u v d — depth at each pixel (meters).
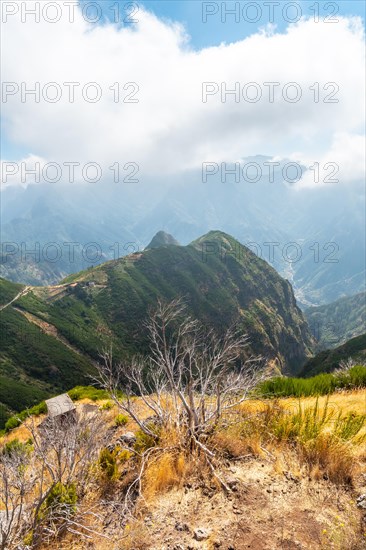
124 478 4.30
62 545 3.39
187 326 5.34
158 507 3.52
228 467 4.08
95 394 22.44
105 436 5.81
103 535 3.12
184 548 2.91
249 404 6.40
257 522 3.12
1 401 84.06
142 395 5.13
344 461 3.78
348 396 8.63
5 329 120.19
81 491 4.16
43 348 117.88
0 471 4.02
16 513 3.79
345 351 92.50
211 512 3.33
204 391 4.79
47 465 4.16
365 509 3.10
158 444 4.67
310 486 3.58
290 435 4.65
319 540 2.82
